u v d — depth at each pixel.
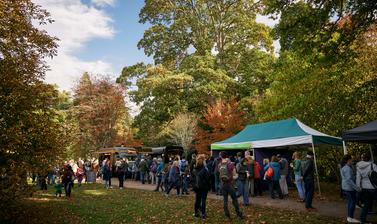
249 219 9.38
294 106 18.94
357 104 16.45
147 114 36.69
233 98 29.88
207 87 33.06
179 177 15.78
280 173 13.91
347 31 11.84
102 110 36.81
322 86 17.97
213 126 28.70
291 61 20.61
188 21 40.53
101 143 36.47
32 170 9.30
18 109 9.83
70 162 21.67
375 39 16.47
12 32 10.44
